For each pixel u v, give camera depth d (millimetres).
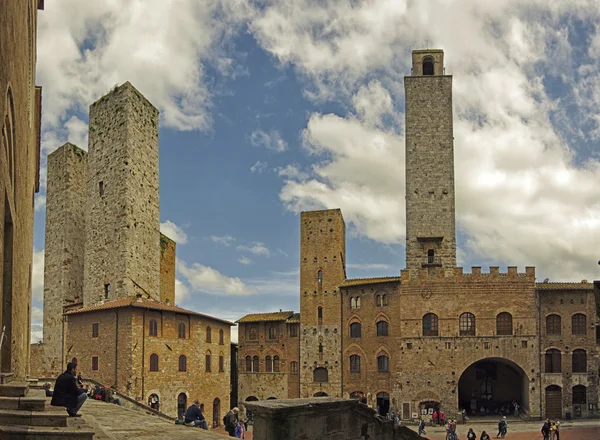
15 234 24938
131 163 71125
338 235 95500
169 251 83688
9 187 22078
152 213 75062
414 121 92625
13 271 24078
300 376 93438
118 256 69375
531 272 84000
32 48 36156
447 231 89375
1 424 16344
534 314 83125
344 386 90562
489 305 84062
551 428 58688
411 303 85875
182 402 67750
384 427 22562
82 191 80375
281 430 18766
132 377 61031
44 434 15117
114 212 70750
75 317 67500
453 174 90875
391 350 86312
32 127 40188
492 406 90062
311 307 94562
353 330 91062
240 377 99688
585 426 72562
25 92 28953
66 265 76625
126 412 34156
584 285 83938
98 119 74750
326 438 20141
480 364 91250
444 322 84625
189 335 70062
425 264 88250
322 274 95000
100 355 63875
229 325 81125
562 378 81625
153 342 64188
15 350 25750
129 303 62156
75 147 80000
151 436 22672
